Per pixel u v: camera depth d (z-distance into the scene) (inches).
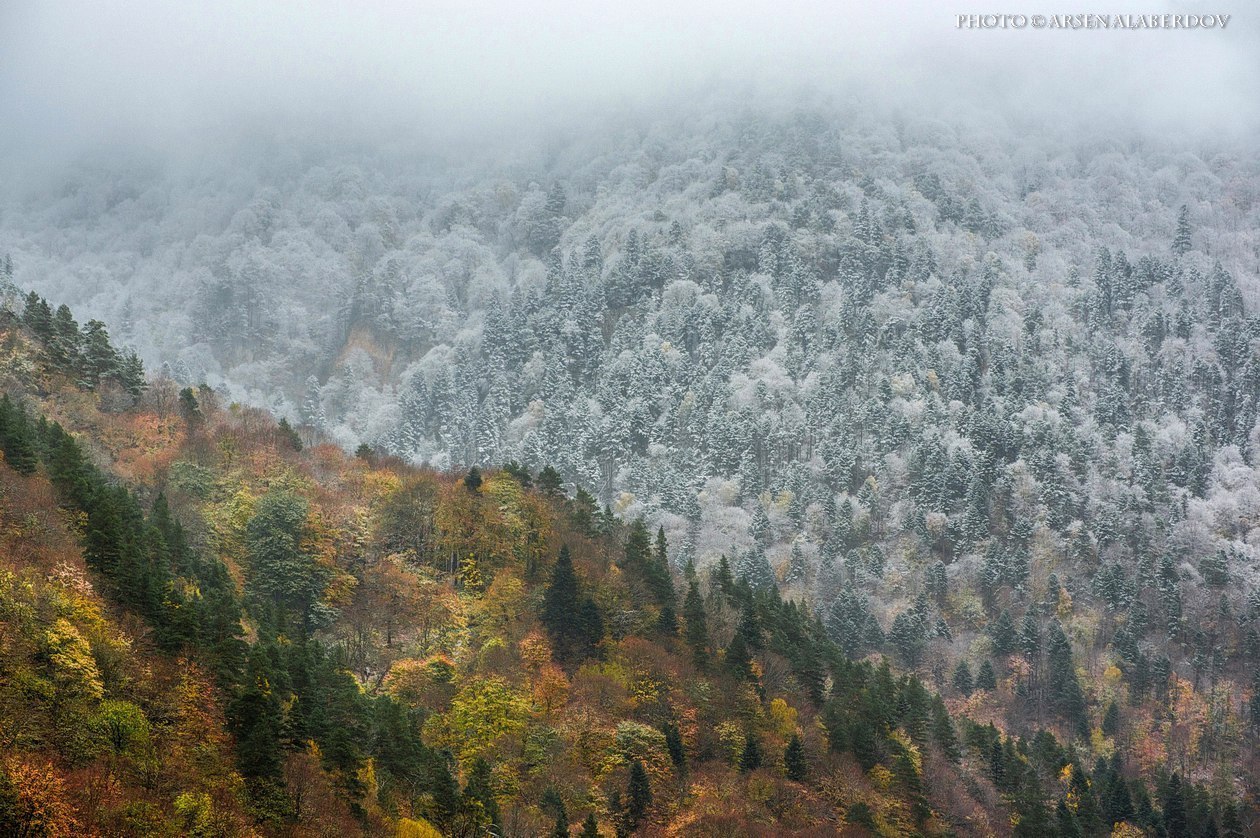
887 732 6998.0
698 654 6707.7
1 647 4060.0
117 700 4178.2
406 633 6550.2
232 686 4603.8
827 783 6176.2
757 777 5979.3
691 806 5698.8
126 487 6589.6
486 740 5684.1
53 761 3801.7
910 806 6407.5
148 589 4790.8
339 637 6378.0
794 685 6978.4
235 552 6673.2
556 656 6496.1
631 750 5836.6
